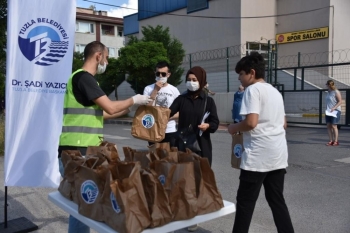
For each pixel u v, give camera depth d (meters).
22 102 4.22
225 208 2.56
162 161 2.39
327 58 21.23
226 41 22.52
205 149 4.14
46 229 4.35
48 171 4.32
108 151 2.97
